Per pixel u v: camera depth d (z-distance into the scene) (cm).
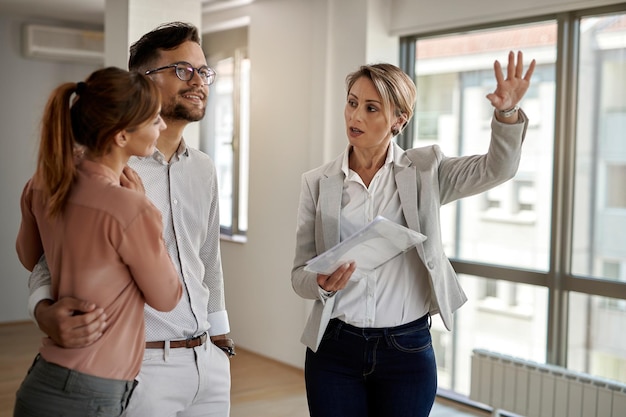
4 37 680
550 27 413
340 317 227
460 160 227
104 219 165
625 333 388
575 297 409
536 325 427
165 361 202
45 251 175
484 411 450
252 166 591
